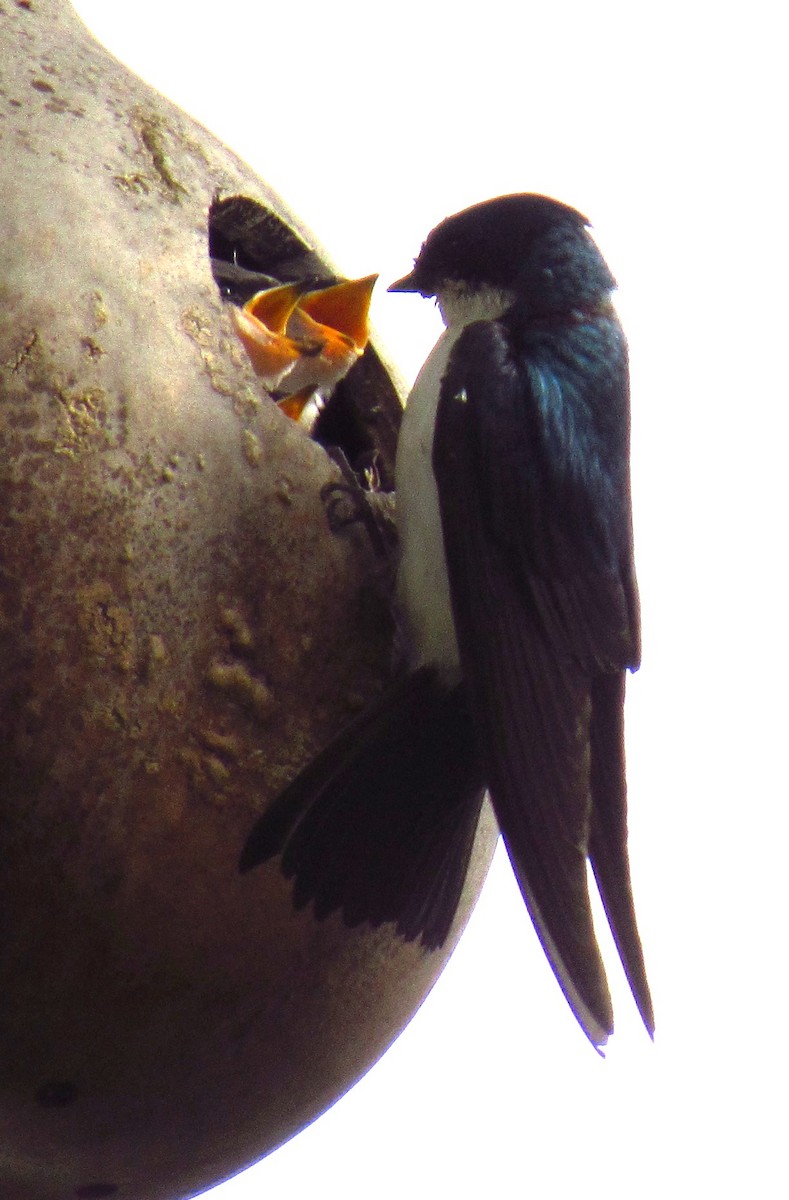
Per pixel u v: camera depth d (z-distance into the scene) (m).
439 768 2.08
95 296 2.05
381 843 2.07
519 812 2.06
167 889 2.05
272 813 2.05
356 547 2.07
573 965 2.05
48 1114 2.07
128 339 2.05
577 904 2.06
